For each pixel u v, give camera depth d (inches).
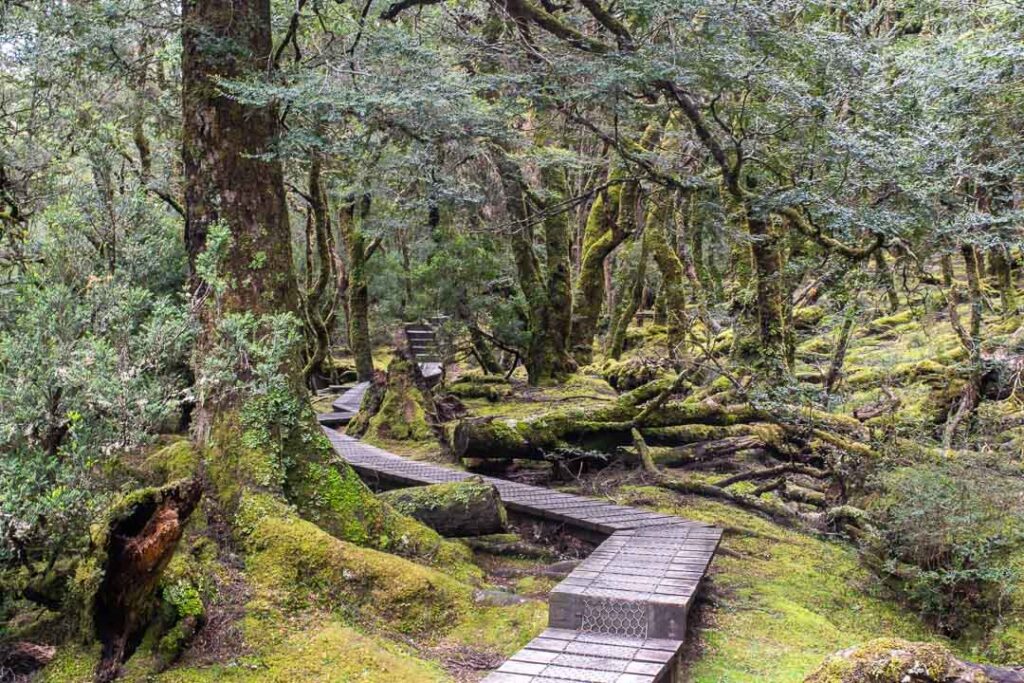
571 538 308.5
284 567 222.8
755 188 369.4
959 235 343.6
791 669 207.0
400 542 256.8
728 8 264.5
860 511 328.2
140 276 263.9
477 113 278.8
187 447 244.8
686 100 308.0
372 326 1063.0
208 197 255.8
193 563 210.1
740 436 434.3
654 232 596.1
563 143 523.2
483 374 735.1
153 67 362.3
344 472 260.2
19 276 232.7
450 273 628.7
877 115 328.5
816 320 660.7
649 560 247.0
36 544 185.2
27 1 277.9
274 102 257.8
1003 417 383.2
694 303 754.8
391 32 268.8
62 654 183.3
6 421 174.6
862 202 338.3
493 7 304.3
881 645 149.3
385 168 363.9
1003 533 271.6
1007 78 338.6
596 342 950.4
